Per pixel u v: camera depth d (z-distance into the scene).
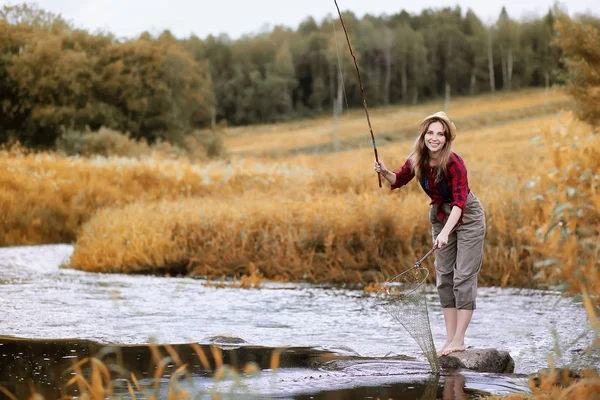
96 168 19.61
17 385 4.43
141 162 20.77
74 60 48.66
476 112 101.00
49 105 47.28
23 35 49.84
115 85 50.72
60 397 4.16
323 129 104.12
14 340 5.78
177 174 19.70
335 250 10.79
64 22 54.47
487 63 155.25
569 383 4.45
